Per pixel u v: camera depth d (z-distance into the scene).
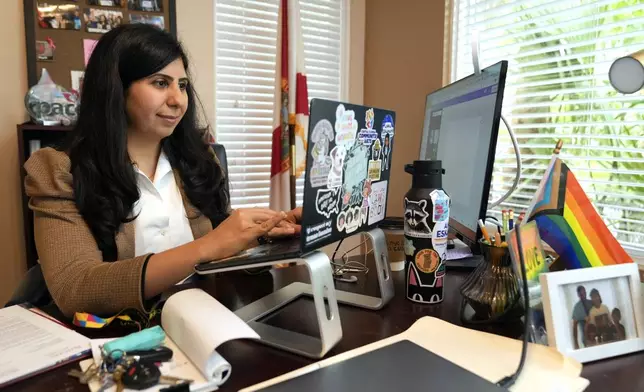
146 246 1.20
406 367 0.55
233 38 2.42
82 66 1.99
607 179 1.59
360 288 0.99
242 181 2.52
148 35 1.12
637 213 1.52
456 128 1.20
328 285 0.69
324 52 2.68
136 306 0.81
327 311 0.82
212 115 2.36
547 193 0.76
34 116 1.80
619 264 0.71
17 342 0.70
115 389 0.55
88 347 0.68
